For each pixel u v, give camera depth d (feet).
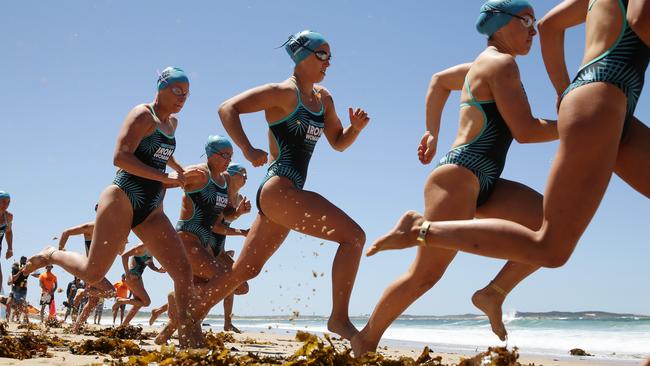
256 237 20.44
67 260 21.79
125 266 34.42
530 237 10.66
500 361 12.21
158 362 14.83
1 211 42.47
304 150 20.18
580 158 10.34
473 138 15.40
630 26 10.31
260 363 14.65
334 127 21.61
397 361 13.78
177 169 25.32
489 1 16.25
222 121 19.57
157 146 21.58
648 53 10.86
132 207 21.08
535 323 110.63
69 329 38.50
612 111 10.36
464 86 16.02
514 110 14.89
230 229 29.17
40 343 20.84
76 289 58.34
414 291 15.44
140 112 21.06
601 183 10.37
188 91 21.83
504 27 15.96
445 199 15.11
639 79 10.82
